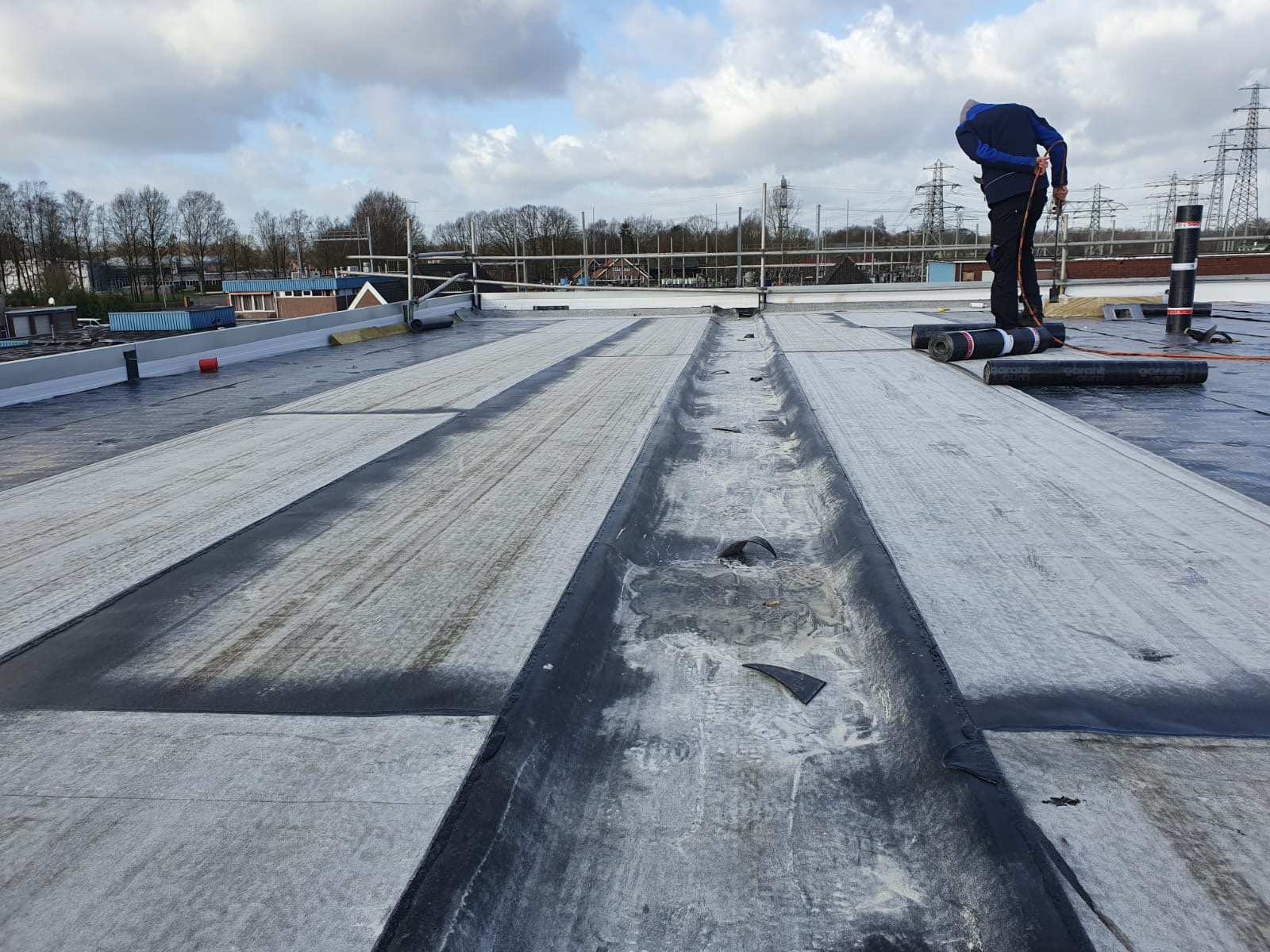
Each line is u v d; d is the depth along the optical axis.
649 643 2.59
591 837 1.76
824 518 3.61
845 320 12.99
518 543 3.19
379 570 2.98
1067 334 9.30
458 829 1.60
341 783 1.75
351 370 8.76
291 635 2.47
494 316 16.53
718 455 4.95
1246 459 3.95
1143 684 2.03
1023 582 2.64
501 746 1.87
